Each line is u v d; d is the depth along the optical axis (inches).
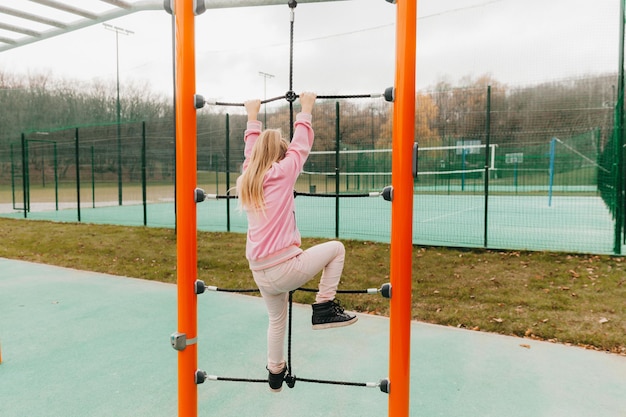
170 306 212.7
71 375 139.3
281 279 94.0
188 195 99.7
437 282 243.0
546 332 171.3
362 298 215.9
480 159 1029.2
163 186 1173.1
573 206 670.5
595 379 135.3
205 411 118.1
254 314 198.2
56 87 1355.8
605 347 158.6
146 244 380.5
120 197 800.9
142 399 124.4
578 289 224.1
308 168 856.9
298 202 796.0
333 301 100.7
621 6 282.4
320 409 118.9
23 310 206.4
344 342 164.7
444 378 136.2
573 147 898.7
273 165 95.9
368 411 117.6
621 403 121.5
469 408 119.0
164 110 1274.6
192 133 99.6
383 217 586.9
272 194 94.7
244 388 130.7
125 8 160.6
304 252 96.5
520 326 177.6
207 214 643.5
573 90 754.2
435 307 202.7
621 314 188.5
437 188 1018.1
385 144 816.9
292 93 101.5
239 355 154.3
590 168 940.6
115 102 1357.0
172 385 132.6
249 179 95.8
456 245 339.3
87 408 119.5
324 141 842.2
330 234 424.8
